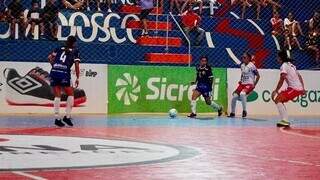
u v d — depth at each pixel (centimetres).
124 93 3312
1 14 3519
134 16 3819
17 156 1380
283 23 3966
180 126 2450
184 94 3425
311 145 1769
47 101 3172
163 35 3831
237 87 3300
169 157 1415
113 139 1836
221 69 3469
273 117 3256
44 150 1507
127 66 3331
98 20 3716
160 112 3384
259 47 3931
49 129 2192
